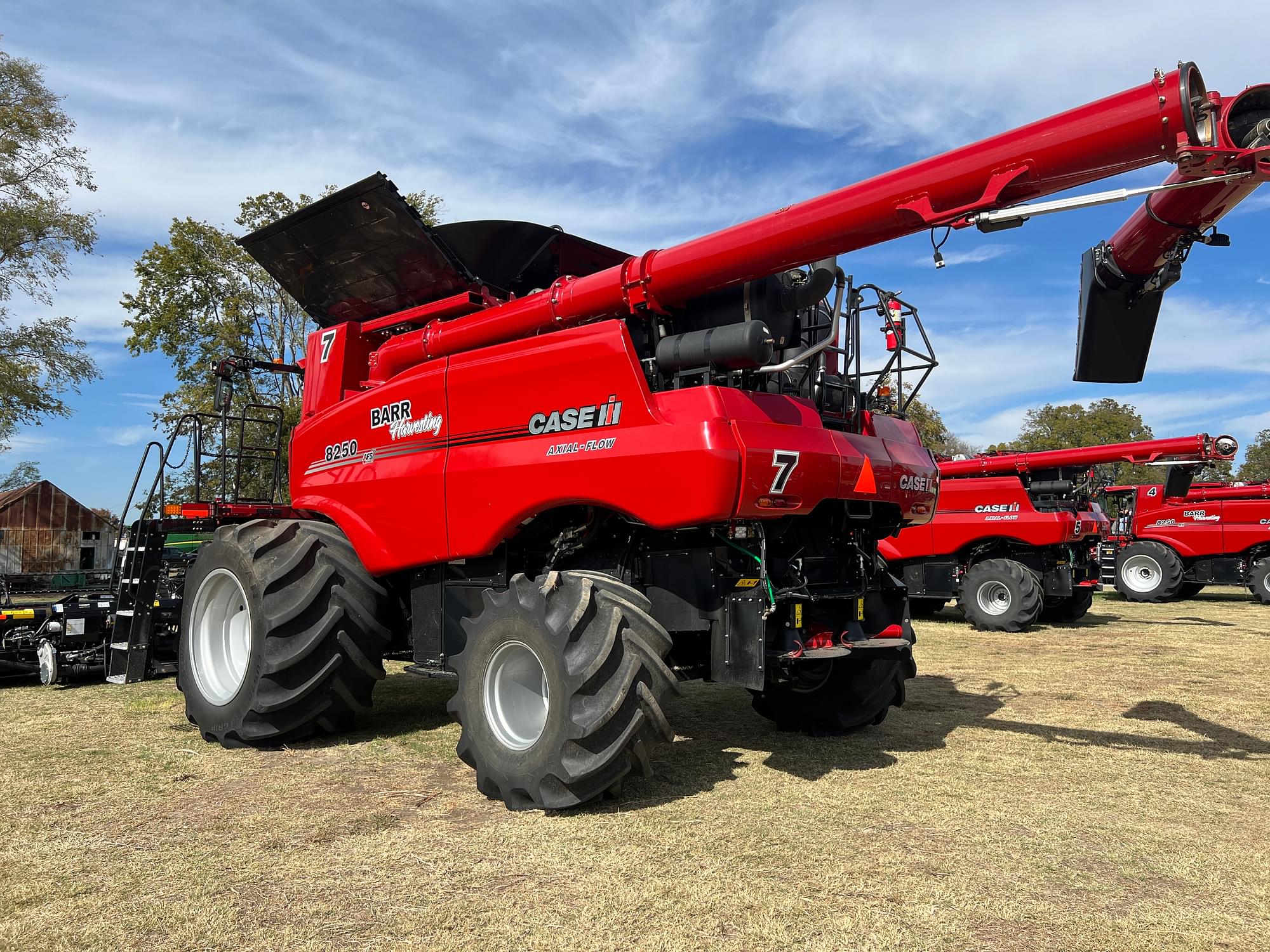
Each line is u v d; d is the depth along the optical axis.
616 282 4.19
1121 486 16.47
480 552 4.44
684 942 2.48
